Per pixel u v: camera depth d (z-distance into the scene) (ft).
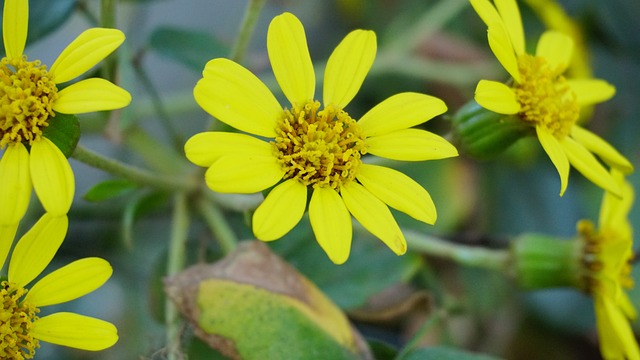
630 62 1.14
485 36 1.16
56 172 0.83
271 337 0.89
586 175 0.89
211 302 0.89
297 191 0.84
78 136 0.84
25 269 0.85
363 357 0.90
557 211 1.10
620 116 1.13
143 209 0.96
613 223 0.96
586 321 1.06
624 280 0.98
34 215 1.01
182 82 1.21
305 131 0.86
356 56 0.87
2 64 0.84
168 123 0.99
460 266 1.07
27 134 0.83
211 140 0.82
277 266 0.91
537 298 1.07
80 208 1.02
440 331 1.02
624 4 1.14
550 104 0.90
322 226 0.83
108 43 0.84
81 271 0.86
